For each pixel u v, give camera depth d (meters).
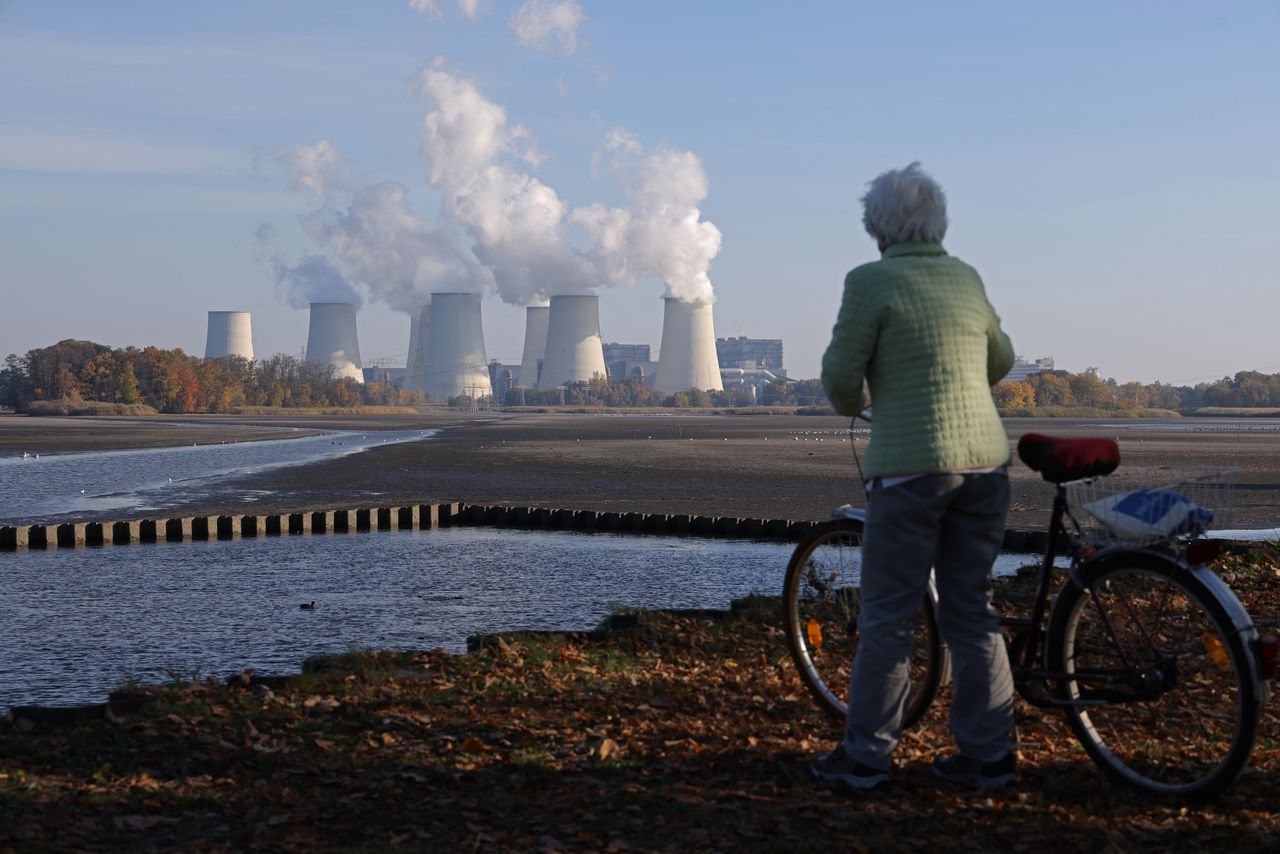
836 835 4.36
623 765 5.28
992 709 4.96
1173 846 4.21
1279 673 6.33
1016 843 4.26
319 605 14.80
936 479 4.75
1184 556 4.68
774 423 154.50
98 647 11.88
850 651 5.84
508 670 7.51
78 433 95.25
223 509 30.59
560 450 68.06
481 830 4.45
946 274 4.86
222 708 6.46
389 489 37.75
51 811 4.68
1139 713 5.94
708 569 19.08
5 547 22.72
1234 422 180.00
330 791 4.98
